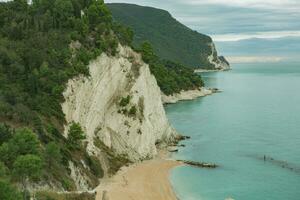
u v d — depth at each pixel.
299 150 111.50
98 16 119.12
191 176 90.88
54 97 88.44
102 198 72.50
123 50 117.25
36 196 59.34
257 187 84.56
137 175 89.88
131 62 117.94
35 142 65.12
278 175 91.81
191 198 78.81
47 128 77.69
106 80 105.31
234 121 153.38
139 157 101.94
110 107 106.81
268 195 80.38
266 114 168.12
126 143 102.44
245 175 91.81
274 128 139.62
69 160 75.69
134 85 112.38
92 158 86.75
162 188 83.19
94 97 100.12
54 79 91.38
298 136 127.19
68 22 111.00
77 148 83.31
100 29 114.56
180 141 123.56
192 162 100.25
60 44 102.25
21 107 77.25
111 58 108.69
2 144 63.22
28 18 108.88
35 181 61.88
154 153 107.44
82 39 107.12
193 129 139.75
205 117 163.62
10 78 87.31
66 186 68.06
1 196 50.69
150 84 121.75
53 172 67.88
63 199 63.06
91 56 101.50
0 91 79.25
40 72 91.69
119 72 110.31
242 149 113.31
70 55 99.81
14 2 120.06
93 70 101.56
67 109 89.69
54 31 106.81
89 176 80.25
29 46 98.94
